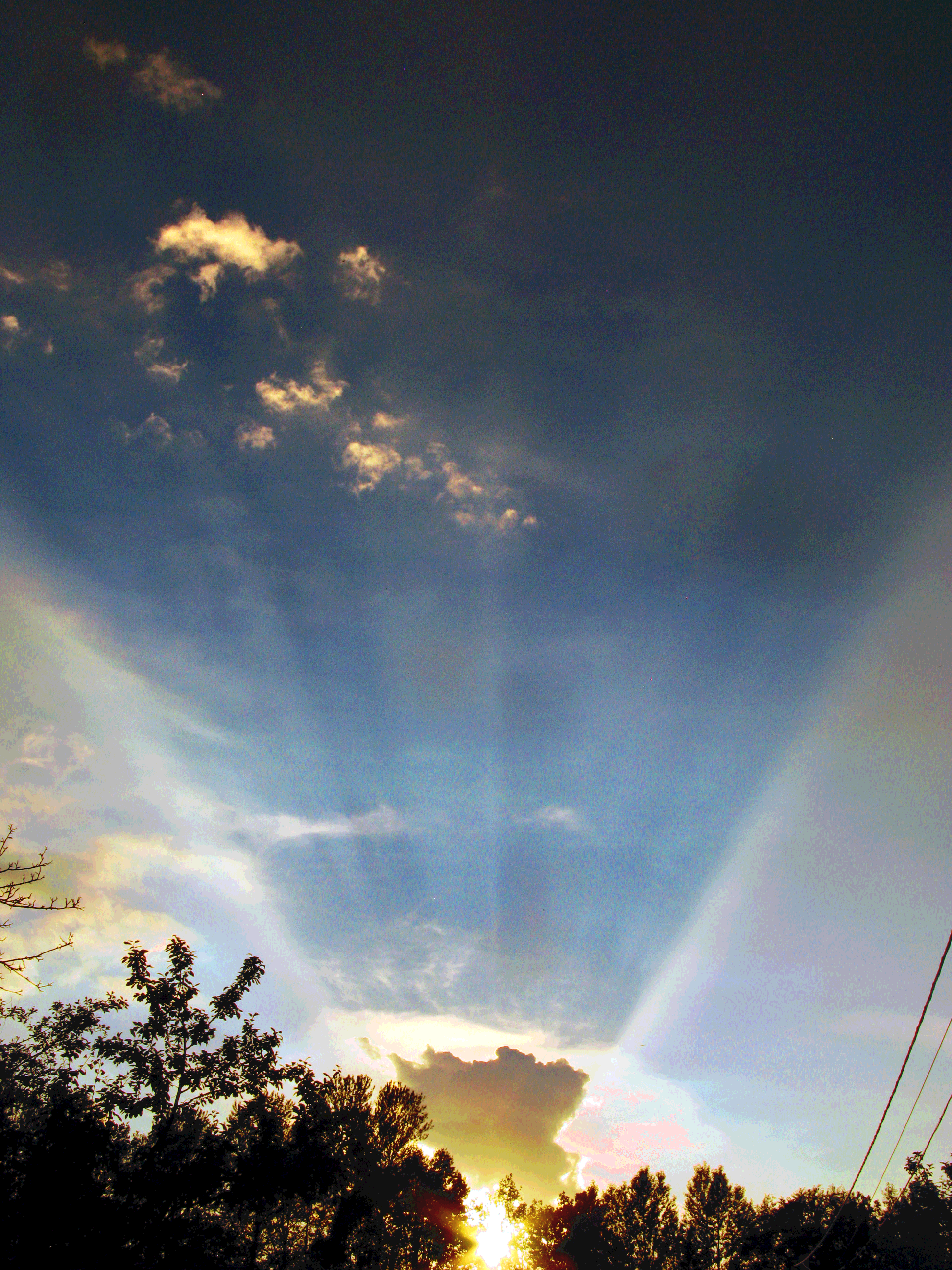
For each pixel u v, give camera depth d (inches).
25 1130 815.7
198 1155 882.8
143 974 961.5
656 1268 2356.1
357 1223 1160.8
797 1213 1935.3
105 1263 754.8
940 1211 1550.2
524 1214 2864.2
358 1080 1710.1
